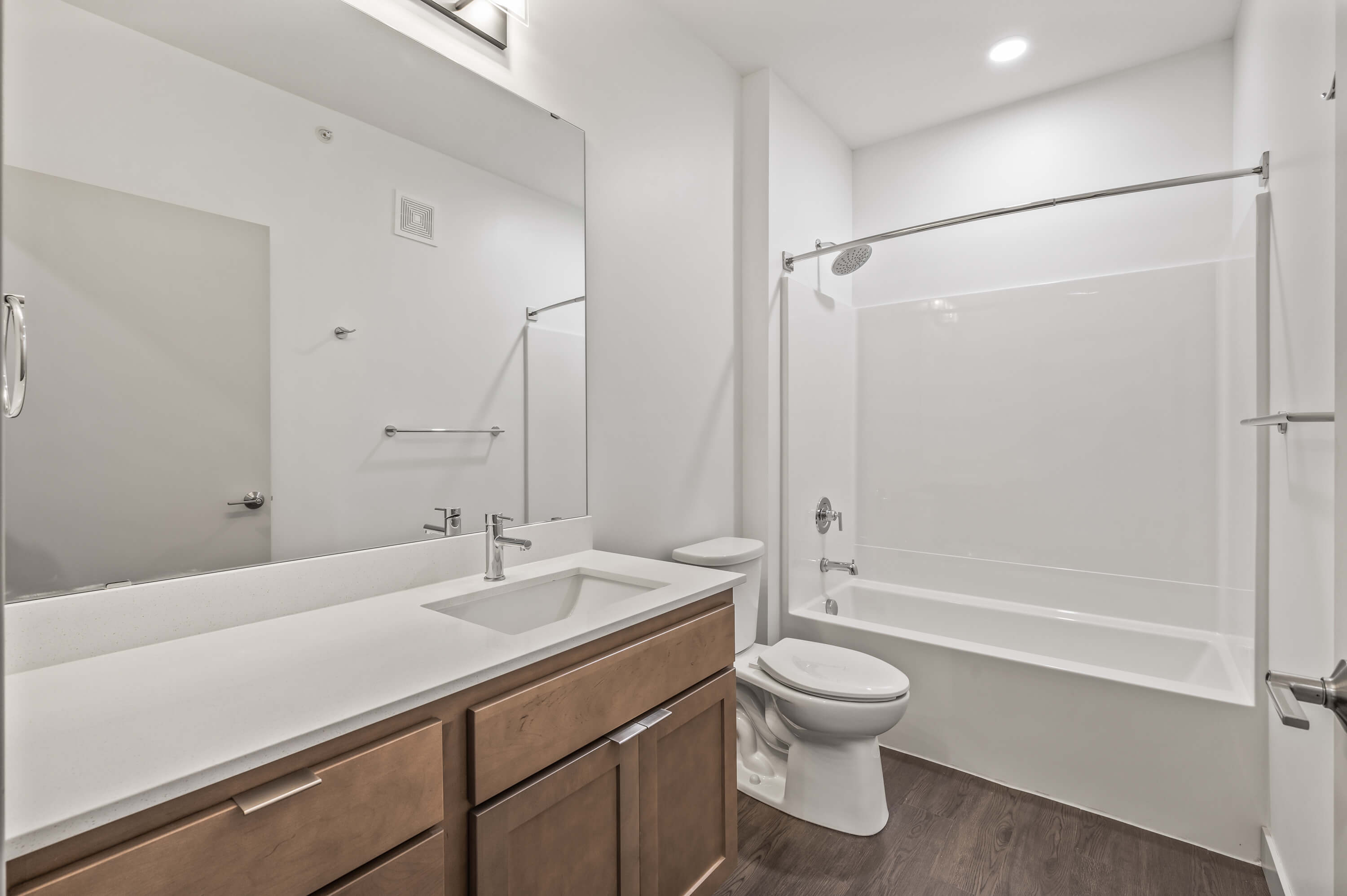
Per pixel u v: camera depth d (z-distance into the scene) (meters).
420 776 0.92
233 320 1.20
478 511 1.62
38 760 0.73
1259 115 2.02
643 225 2.16
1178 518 2.56
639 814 1.31
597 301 1.99
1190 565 2.53
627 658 1.28
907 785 2.14
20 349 0.96
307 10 1.31
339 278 1.35
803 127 2.92
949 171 3.12
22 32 0.98
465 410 1.59
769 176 2.64
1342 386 0.74
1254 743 1.77
